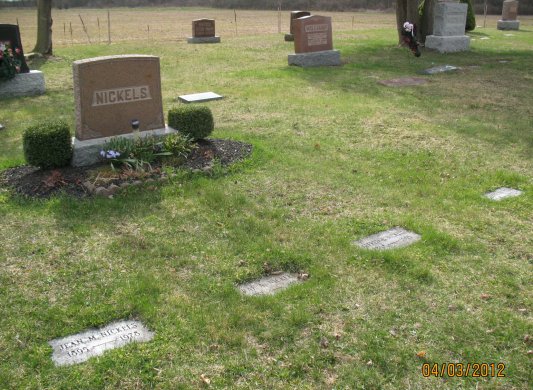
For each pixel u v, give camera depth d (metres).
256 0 78.31
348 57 18.86
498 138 9.05
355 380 3.55
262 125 9.88
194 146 7.84
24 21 49.31
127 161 7.04
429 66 16.95
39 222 5.81
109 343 3.90
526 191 6.79
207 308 4.30
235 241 5.43
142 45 23.27
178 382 3.53
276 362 3.72
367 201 6.46
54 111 11.23
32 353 3.78
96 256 5.12
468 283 4.70
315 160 7.94
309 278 4.76
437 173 7.46
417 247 5.28
